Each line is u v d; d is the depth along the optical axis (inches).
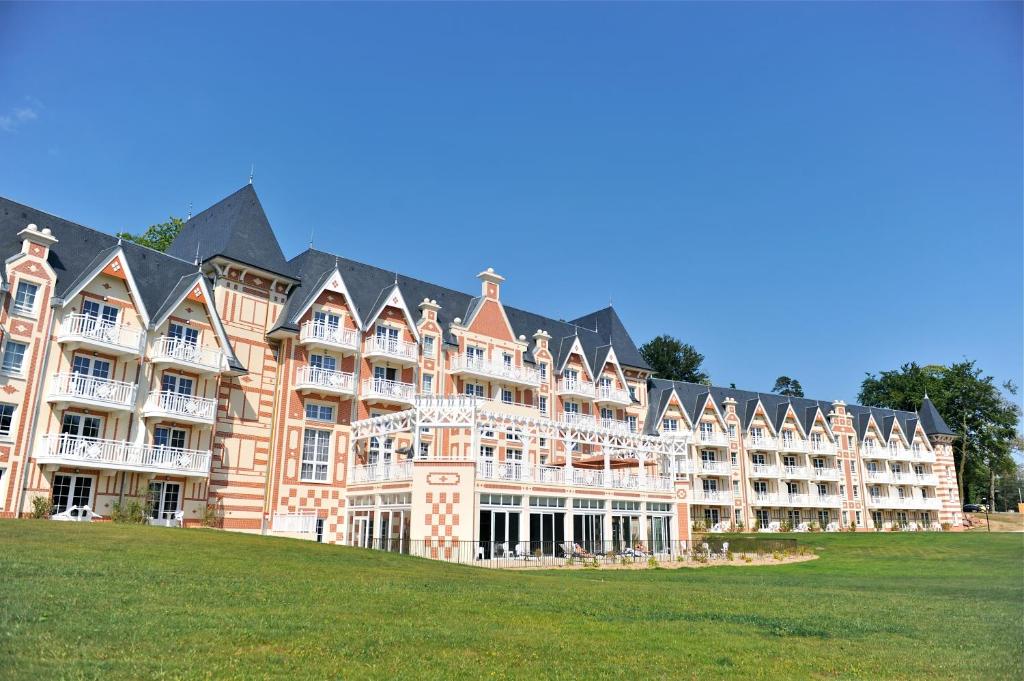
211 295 1418.6
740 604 668.1
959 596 808.9
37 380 1145.4
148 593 509.0
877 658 463.2
